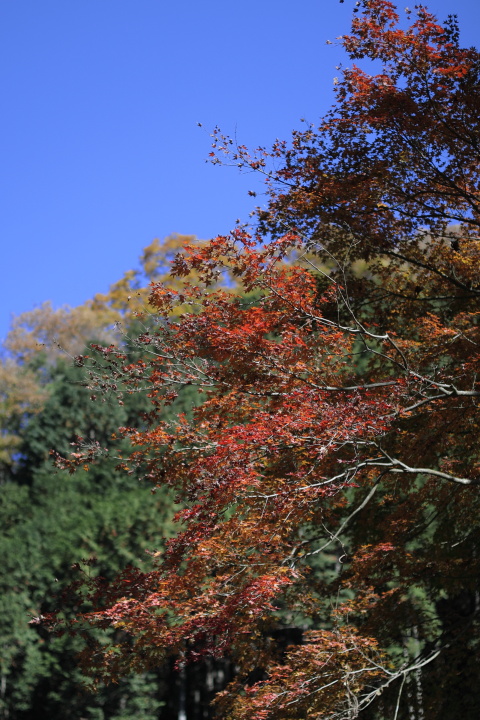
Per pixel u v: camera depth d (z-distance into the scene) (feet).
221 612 27.76
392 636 36.91
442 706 36.47
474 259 43.78
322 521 35.55
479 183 41.50
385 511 41.98
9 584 89.10
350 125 39.52
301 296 31.60
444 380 35.04
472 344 35.32
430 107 38.04
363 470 33.22
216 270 32.14
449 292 43.96
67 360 139.13
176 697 95.30
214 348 30.55
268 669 31.86
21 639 86.07
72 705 83.10
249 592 26.96
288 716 29.78
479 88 36.96
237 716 29.45
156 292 31.63
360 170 40.29
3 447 130.41
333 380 34.40
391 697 36.01
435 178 40.45
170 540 30.55
